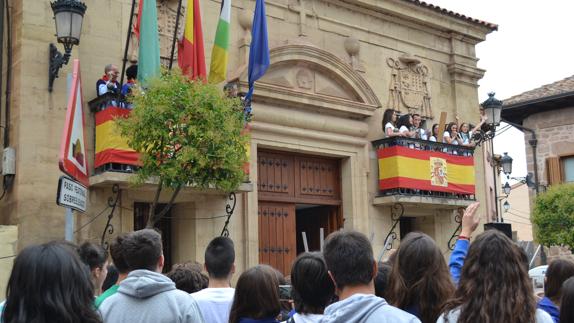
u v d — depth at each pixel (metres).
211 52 14.43
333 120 15.98
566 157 24.70
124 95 11.88
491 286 3.57
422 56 18.28
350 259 3.51
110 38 12.98
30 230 11.30
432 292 4.20
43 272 2.99
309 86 15.67
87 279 3.12
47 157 11.66
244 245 14.27
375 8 17.19
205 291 5.33
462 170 17.36
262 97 14.67
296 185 15.92
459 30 18.89
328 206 16.73
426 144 16.67
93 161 12.25
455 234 17.94
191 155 9.11
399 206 16.95
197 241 13.62
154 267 4.39
